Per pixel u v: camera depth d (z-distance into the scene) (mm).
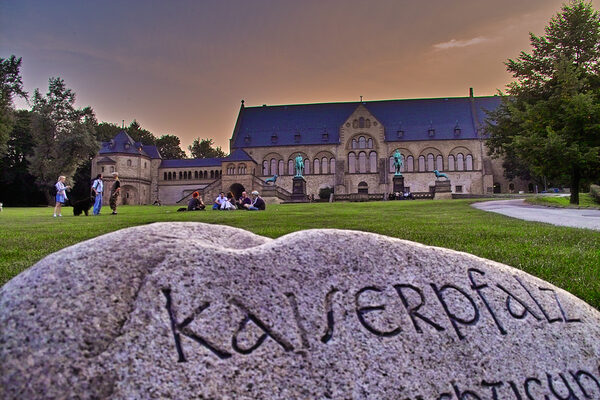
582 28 27531
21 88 44219
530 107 25531
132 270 1778
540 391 1977
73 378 1454
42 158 57125
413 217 15375
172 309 1704
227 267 1907
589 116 22984
